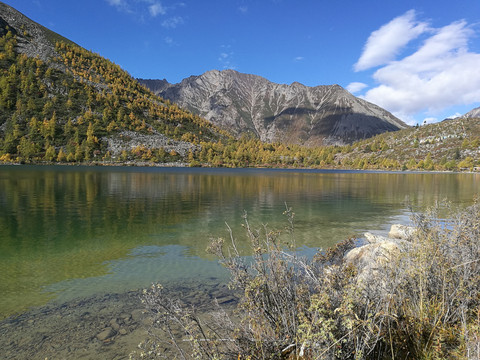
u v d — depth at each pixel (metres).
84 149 173.25
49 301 7.25
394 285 3.41
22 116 186.50
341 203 27.38
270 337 3.25
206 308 6.68
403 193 37.91
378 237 10.99
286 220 18.69
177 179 60.59
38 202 24.59
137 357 4.77
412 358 3.12
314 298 3.01
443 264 4.09
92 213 20.05
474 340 2.93
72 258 10.78
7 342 5.43
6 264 10.04
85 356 4.91
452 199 30.73
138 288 8.11
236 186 46.12
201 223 17.34
